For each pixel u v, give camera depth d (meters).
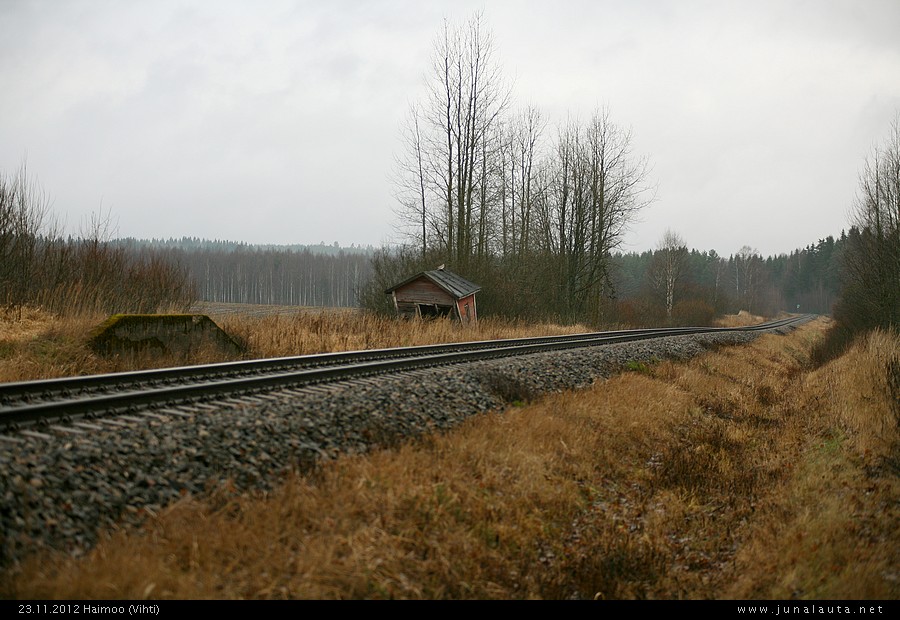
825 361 29.69
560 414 11.68
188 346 14.01
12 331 13.18
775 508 9.38
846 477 10.10
